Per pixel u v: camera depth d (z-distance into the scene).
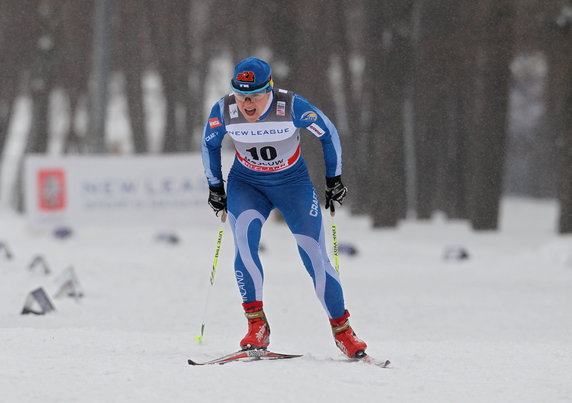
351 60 112.50
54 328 23.80
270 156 18.64
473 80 99.88
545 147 158.12
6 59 105.50
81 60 110.81
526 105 151.12
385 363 17.98
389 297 35.62
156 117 157.88
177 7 103.69
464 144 108.00
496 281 42.12
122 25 106.31
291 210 19.03
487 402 14.81
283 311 31.38
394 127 82.50
